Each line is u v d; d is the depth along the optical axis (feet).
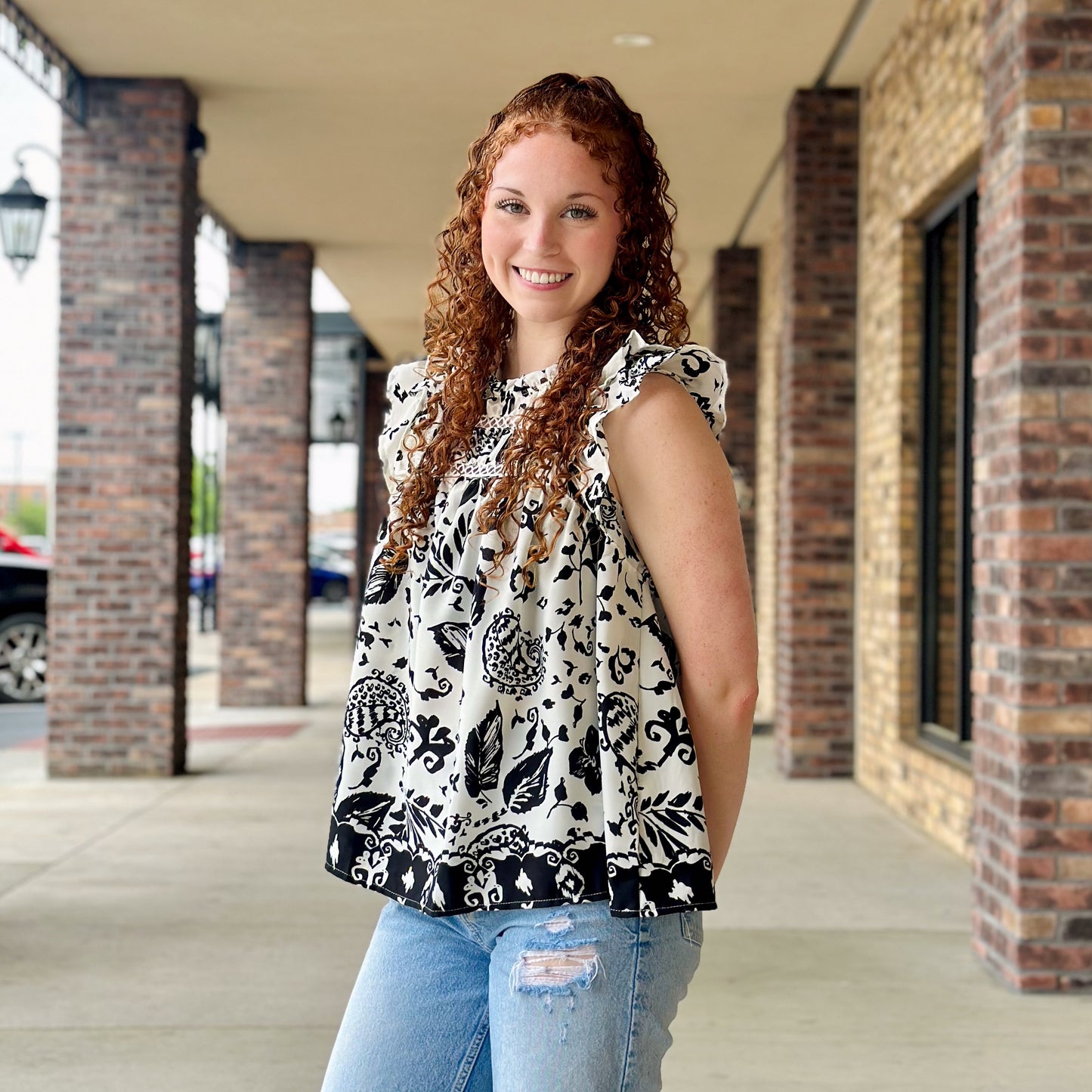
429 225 36.55
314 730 33.09
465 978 5.06
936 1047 11.45
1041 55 12.57
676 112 27.35
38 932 14.94
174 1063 11.05
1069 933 12.78
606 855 4.67
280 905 16.17
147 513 25.58
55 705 25.62
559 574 4.78
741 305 38.47
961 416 20.45
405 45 23.86
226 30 23.35
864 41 23.63
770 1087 10.59
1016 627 12.72
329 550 120.47
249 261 38.19
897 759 22.77
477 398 5.22
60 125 25.62
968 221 20.31
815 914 15.92
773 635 36.45
